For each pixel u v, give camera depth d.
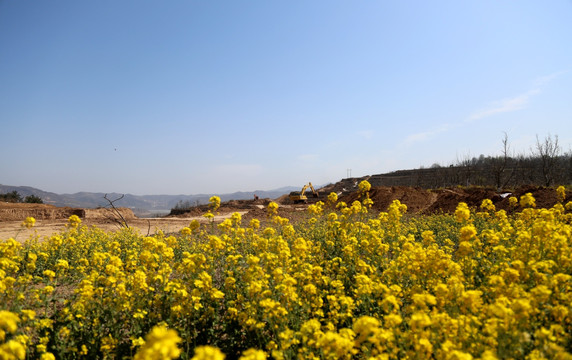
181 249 11.24
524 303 3.66
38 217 29.41
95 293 5.45
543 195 22.62
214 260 7.77
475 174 63.66
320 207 15.12
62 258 10.58
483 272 6.38
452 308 4.41
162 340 2.82
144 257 6.46
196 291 5.47
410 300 5.57
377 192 39.16
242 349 5.27
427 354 3.53
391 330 3.78
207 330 5.43
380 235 10.25
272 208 13.20
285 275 5.84
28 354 4.48
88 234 15.40
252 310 4.99
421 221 17.75
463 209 10.01
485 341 3.68
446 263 5.70
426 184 75.69
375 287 5.18
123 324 5.45
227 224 9.66
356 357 4.68
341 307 5.38
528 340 3.46
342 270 7.08
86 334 4.99
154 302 5.81
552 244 6.13
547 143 39.81
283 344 3.84
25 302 5.84
